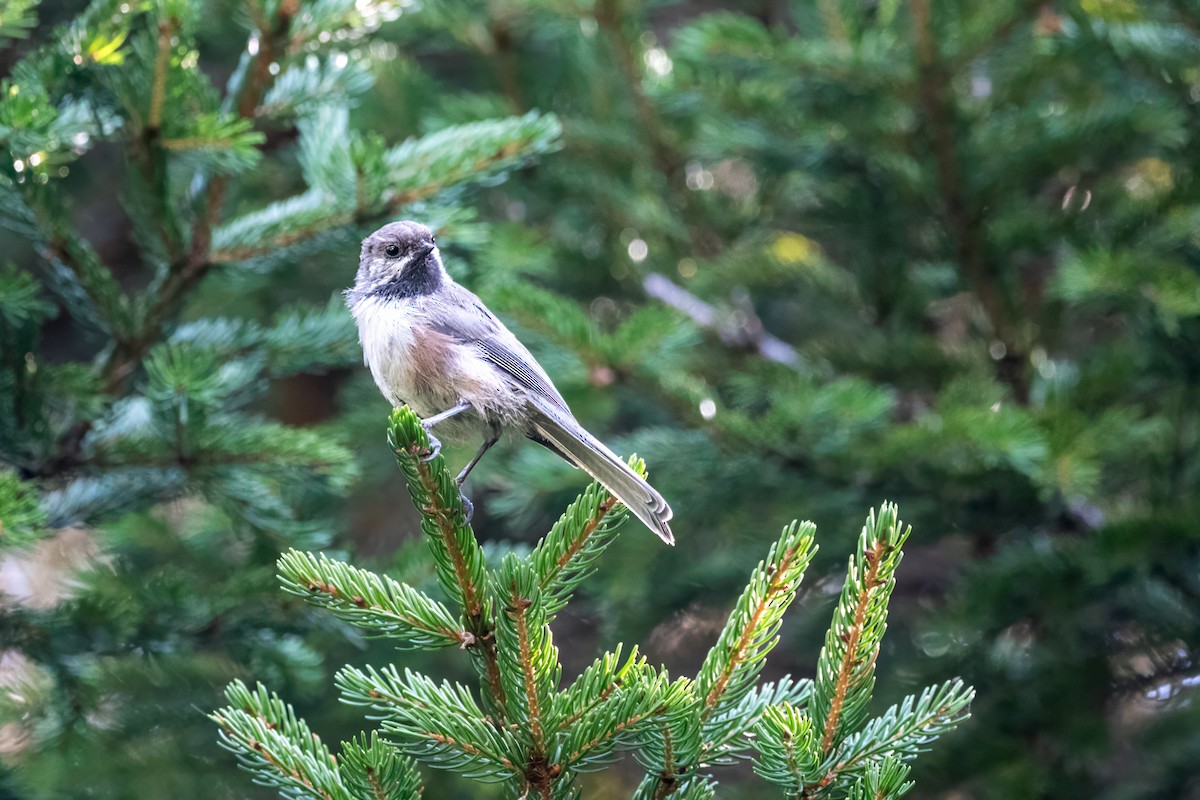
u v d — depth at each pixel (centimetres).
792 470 1091
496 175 929
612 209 1377
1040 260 1367
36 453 889
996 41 1088
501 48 1388
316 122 999
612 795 1301
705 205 1372
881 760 529
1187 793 1077
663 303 1318
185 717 1084
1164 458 1129
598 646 1287
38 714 1000
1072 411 1038
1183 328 1048
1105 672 1104
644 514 742
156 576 945
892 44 1140
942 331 1404
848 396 1023
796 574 535
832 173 1206
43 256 896
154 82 842
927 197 1170
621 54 1287
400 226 910
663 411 1102
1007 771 1058
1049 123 1127
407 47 1544
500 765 531
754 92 1199
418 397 876
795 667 1350
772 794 1112
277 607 905
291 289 1396
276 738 531
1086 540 1064
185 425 862
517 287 1025
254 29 926
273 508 930
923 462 1066
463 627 570
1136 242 1106
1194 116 1151
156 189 891
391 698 538
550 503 1184
